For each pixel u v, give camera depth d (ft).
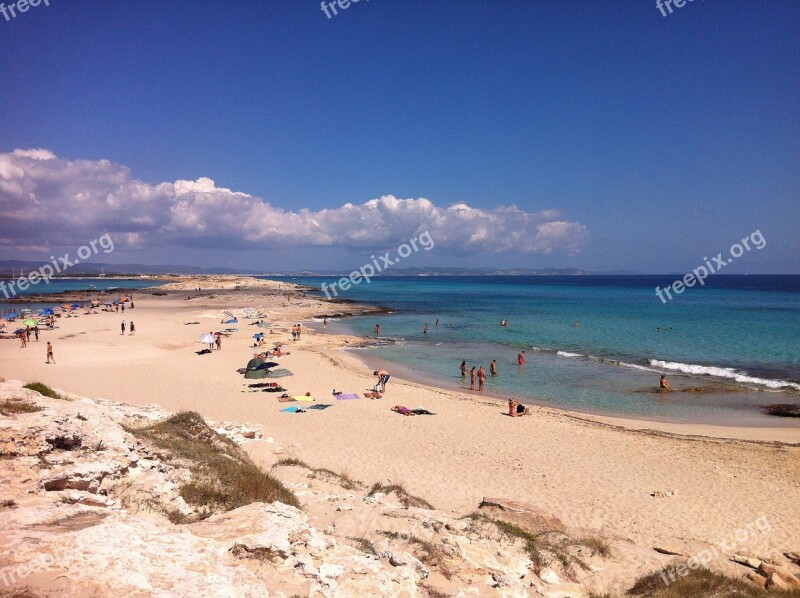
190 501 26.96
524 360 124.16
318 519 30.71
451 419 72.33
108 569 16.03
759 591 28.89
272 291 394.32
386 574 22.48
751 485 49.37
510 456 56.65
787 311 233.96
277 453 48.42
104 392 77.87
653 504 44.34
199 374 97.30
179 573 16.84
